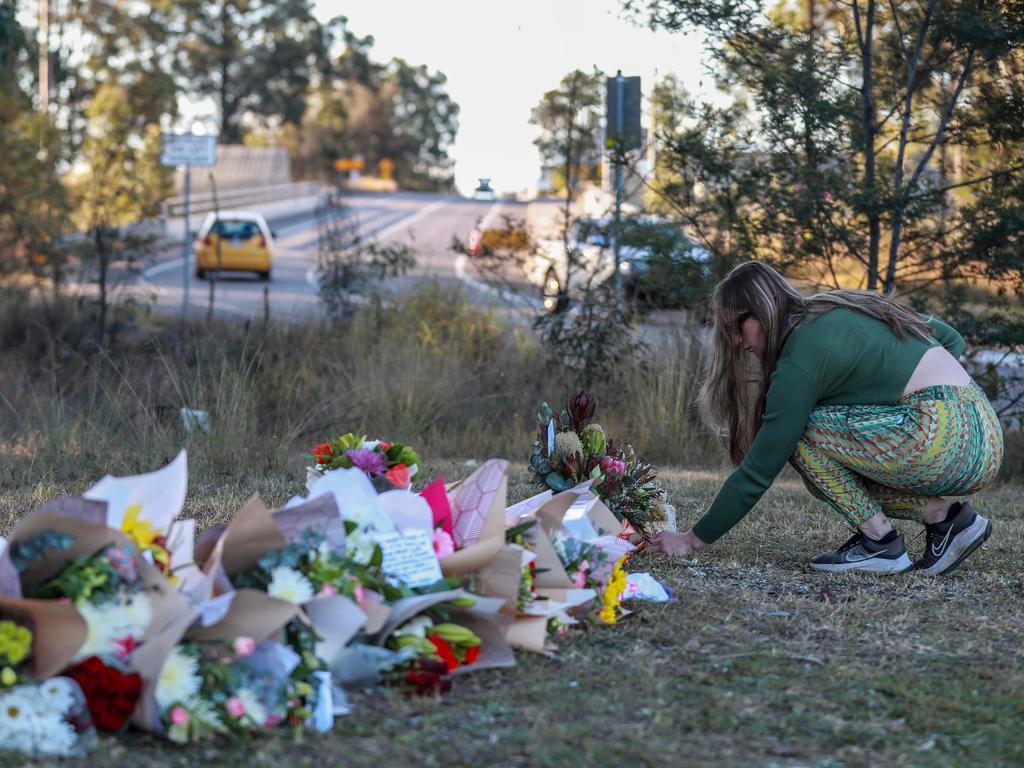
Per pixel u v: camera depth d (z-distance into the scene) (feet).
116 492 8.86
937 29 24.88
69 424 23.36
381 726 8.69
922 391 13.53
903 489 13.85
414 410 27.32
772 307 13.69
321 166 270.67
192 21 251.39
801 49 25.59
